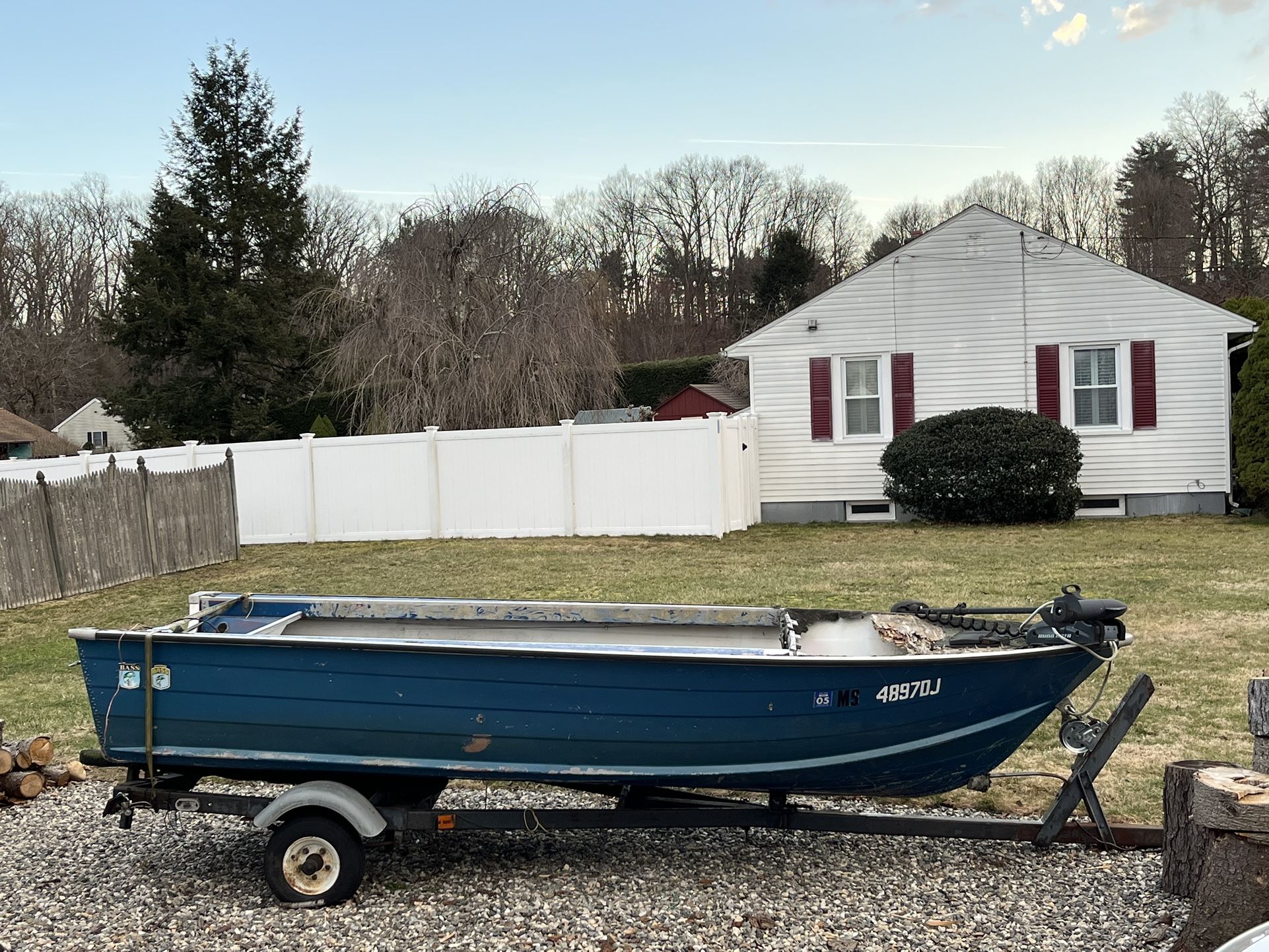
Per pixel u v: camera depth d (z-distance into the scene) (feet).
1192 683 26.14
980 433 60.03
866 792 17.58
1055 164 213.87
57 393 176.86
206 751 16.92
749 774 16.67
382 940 15.15
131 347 136.67
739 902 16.03
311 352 135.64
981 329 65.05
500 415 71.61
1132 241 175.63
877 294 66.18
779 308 188.96
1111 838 16.87
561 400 72.64
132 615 42.39
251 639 16.43
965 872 16.88
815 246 212.23
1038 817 18.75
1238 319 61.57
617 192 208.74
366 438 60.64
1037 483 58.90
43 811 21.47
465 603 20.48
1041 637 17.08
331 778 17.49
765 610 19.81
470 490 59.77
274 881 16.53
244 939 15.30
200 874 18.01
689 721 16.22
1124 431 63.52
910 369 65.92
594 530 58.80
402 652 16.21
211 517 56.59
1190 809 15.03
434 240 77.41
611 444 58.34
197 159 142.51
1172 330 62.64
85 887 17.49
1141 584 40.11
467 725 16.35
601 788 18.10
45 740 22.95
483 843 19.07
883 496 66.39
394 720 16.43
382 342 74.49
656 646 17.90
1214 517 60.75
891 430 66.33
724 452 58.65
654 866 17.67
